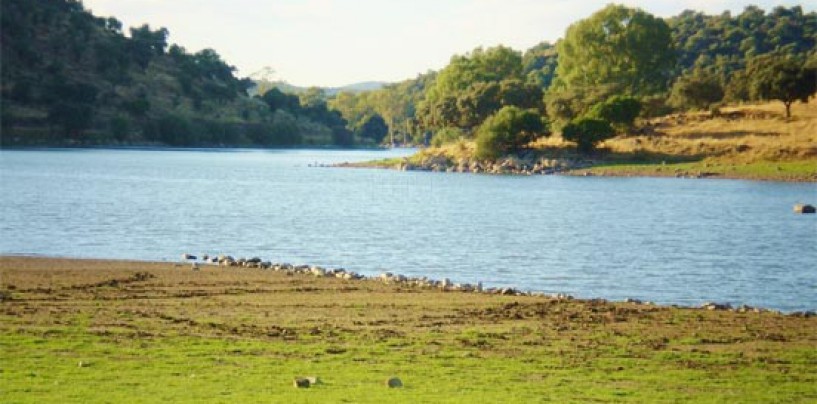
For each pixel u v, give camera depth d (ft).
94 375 74.64
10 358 80.02
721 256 207.00
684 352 91.45
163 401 66.64
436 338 96.22
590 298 145.28
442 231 257.34
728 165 563.48
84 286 129.08
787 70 625.82
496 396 71.20
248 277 144.15
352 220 288.30
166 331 95.45
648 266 188.34
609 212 336.08
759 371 82.84
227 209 319.88
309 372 78.28
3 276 136.77
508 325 105.60
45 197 347.15
